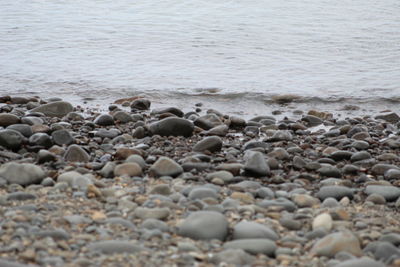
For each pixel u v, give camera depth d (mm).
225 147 20172
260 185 15422
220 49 38719
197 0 54000
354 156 18969
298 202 14211
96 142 20422
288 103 29266
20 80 31438
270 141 21594
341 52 38500
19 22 45062
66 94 29750
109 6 51688
